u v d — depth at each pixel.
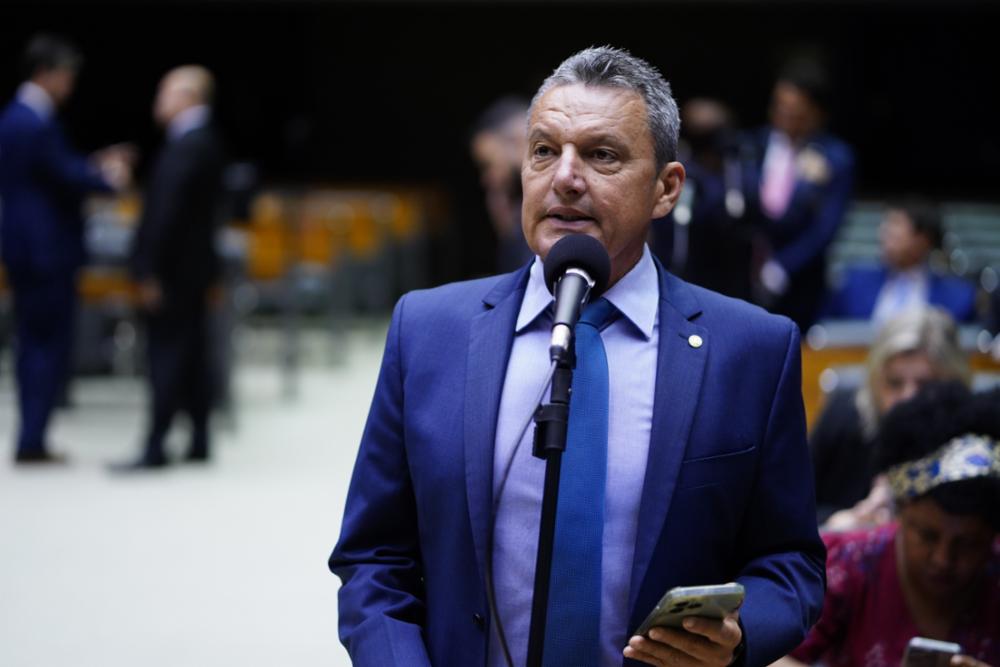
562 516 5.93
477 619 5.99
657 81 6.21
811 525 6.27
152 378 21.33
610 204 6.00
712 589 5.28
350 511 6.43
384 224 36.03
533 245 6.12
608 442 6.05
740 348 6.24
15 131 21.30
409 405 6.30
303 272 30.67
